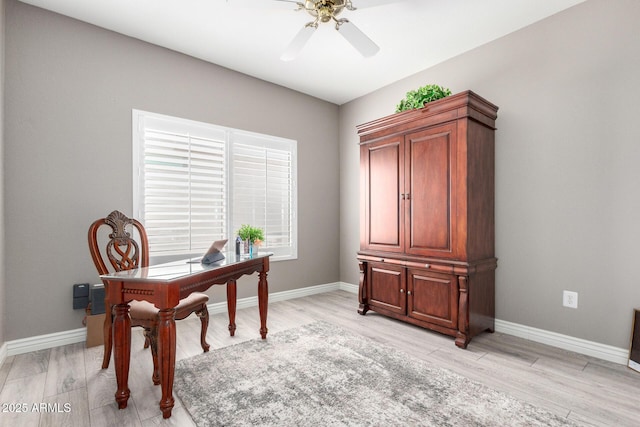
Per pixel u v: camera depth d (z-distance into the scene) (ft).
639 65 7.02
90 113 8.75
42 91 8.06
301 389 6.09
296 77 12.18
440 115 8.69
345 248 14.75
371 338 8.73
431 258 8.89
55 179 8.24
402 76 12.07
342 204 14.90
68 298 8.40
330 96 14.08
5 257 7.58
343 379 6.47
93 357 7.58
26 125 7.84
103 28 8.96
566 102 8.06
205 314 7.73
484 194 8.88
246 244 8.54
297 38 7.50
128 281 5.41
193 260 7.73
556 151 8.23
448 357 7.55
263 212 12.35
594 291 7.66
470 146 8.29
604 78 7.48
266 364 7.13
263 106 12.38
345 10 8.07
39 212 8.02
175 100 10.23
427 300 9.04
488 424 5.08
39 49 8.04
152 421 5.20
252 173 12.03
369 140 10.78
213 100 11.06
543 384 6.33
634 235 7.10
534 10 8.11
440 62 10.93
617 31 7.29
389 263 9.97
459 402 5.68
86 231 8.68
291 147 13.29
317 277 14.16
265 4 6.75
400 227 9.78
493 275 9.32
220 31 9.15
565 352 7.89
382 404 5.61
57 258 8.26
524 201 8.81
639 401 5.74
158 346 5.70
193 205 10.55
